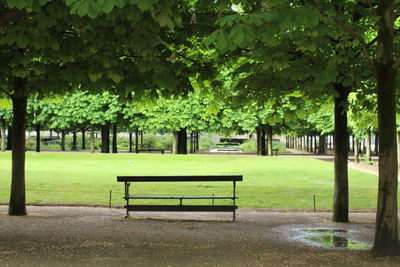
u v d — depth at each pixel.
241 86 11.13
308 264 7.64
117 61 9.12
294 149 83.88
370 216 14.42
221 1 6.27
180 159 39.44
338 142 12.91
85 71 9.87
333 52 10.76
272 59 8.36
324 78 9.21
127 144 67.62
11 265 7.44
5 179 21.73
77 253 8.38
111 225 11.79
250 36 5.31
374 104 13.12
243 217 13.78
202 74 11.30
